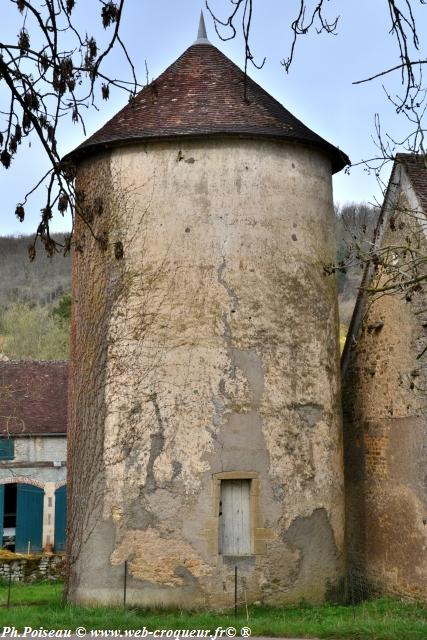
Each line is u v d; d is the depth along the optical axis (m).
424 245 13.74
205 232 14.01
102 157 14.80
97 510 13.69
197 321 13.76
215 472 13.38
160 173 14.24
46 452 28.94
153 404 13.60
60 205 6.53
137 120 14.71
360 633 10.49
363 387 16.12
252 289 13.95
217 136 14.20
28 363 31.61
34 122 5.90
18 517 28.30
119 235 14.27
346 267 11.52
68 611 12.59
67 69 5.86
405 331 14.61
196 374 13.62
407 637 10.16
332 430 14.48
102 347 14.15
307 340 14.31
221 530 13.44
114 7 5.66
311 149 15.10
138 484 13.45
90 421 14.12
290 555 13.47
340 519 14.31
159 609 13.01
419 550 13.77
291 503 13.63
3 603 15.08
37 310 58.97
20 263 82.44
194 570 13.10
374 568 15.27
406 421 14.44
